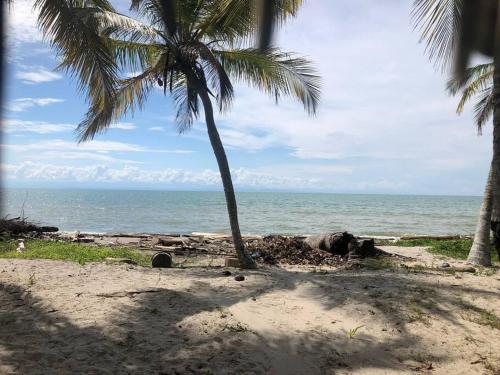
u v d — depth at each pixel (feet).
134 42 32.55
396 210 189.16
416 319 20.40
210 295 23.25
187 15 30.76
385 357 17.21
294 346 17.62
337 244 40.70
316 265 36.70
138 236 58.08
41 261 31.12
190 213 142.31
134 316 19.51
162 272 28.94
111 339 17.10
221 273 29.04
